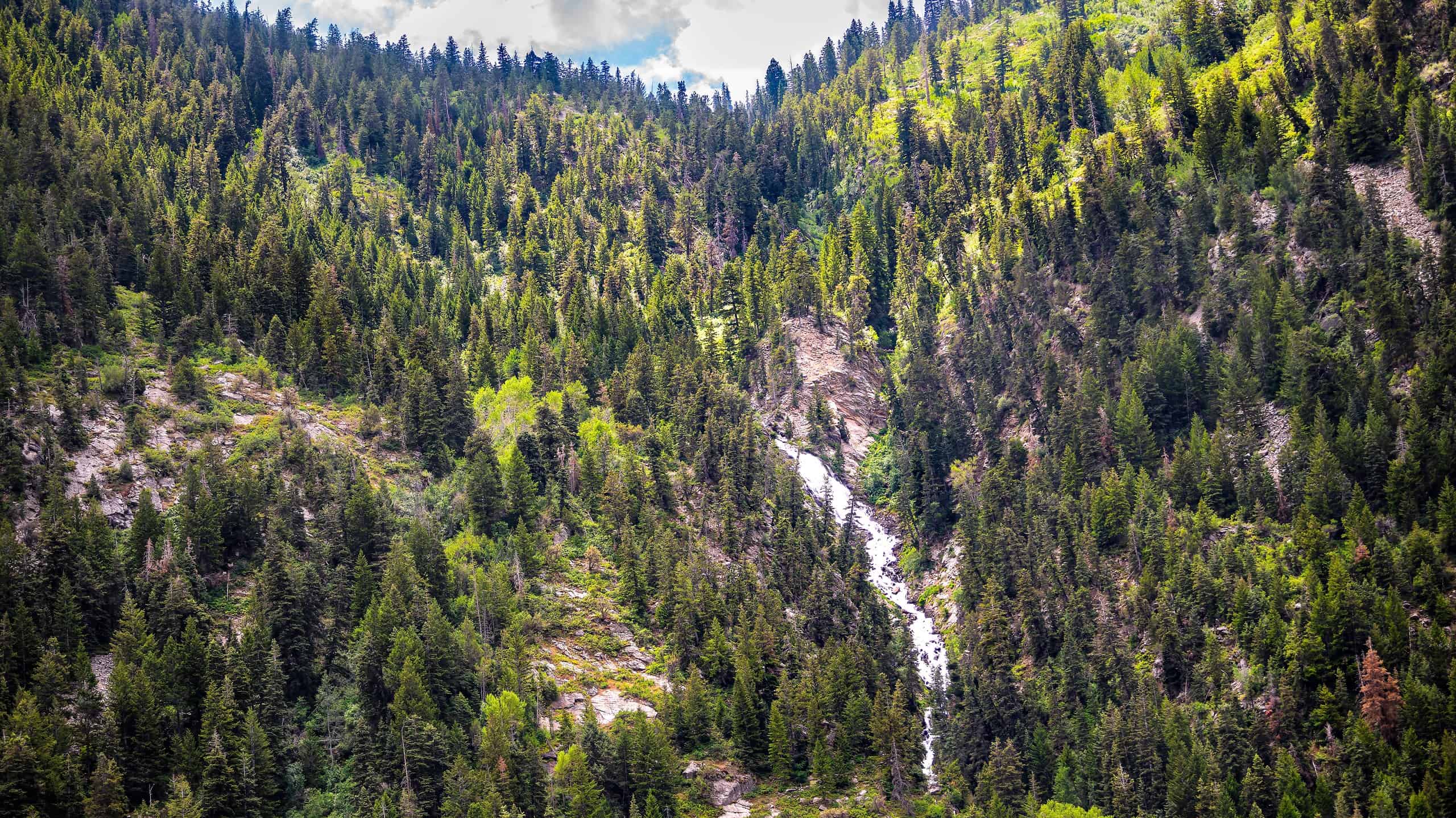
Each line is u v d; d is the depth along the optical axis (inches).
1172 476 6338.6
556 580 5954.7
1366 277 6535.4
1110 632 5743.1
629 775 4830.2
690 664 5639.8
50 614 4333.2
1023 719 5565.9
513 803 4379.9
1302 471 5885.8
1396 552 5270.7
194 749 4087.1
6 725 3855.8
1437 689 4653.1
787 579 6451.8
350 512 5403.5
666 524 6530.5
